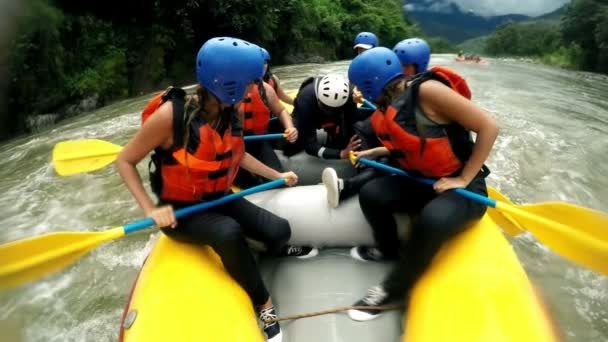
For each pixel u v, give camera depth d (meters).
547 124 6.53
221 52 1.59
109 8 10.62
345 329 1.81
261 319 1.85
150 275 1.80
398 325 1.81
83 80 9.19
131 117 7.82
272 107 2.92
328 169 2.18
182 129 1.65
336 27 20.14
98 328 2.53
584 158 4.94
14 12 7.70
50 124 8.50
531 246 3.10
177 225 1.82
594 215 1.78
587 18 20.16
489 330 1.47
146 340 1.50
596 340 2.30
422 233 1.73
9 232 3.66
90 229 3.62
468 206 1.80
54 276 2.96
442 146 1.81
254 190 2.08
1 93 7.71
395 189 2.03
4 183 4.86
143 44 10.92
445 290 1.66
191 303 1.61
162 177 1.79
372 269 2.16
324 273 2.14
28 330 2.53
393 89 1.88
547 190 4.04
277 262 2.25
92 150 2.37
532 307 1.61
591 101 9.28
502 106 8.02
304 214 2.23
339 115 2.71
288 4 15.90
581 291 2.66
